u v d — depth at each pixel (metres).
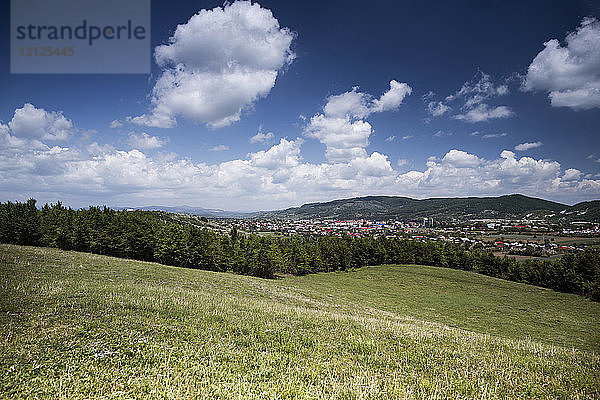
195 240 81.88
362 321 23.38
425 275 87.12
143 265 53.88
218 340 14.62
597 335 41.09
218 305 23.44
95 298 19.58
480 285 76.25
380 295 64.25
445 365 13.60
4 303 16.34
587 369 13.98
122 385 9.28
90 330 13.68
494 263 91.56
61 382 9.08
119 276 36.88
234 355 12.81
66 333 13.04
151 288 28.89
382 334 18.91
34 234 70.25
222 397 8.89
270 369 11.45
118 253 76.25
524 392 10.84
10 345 11.31
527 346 19.41
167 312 18.66
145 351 12.12
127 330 14.27
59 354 11.07
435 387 10.74
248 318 19.72
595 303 61.25
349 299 55.03
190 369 10.81
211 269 82.81
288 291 51.38
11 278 25.28
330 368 12.33
